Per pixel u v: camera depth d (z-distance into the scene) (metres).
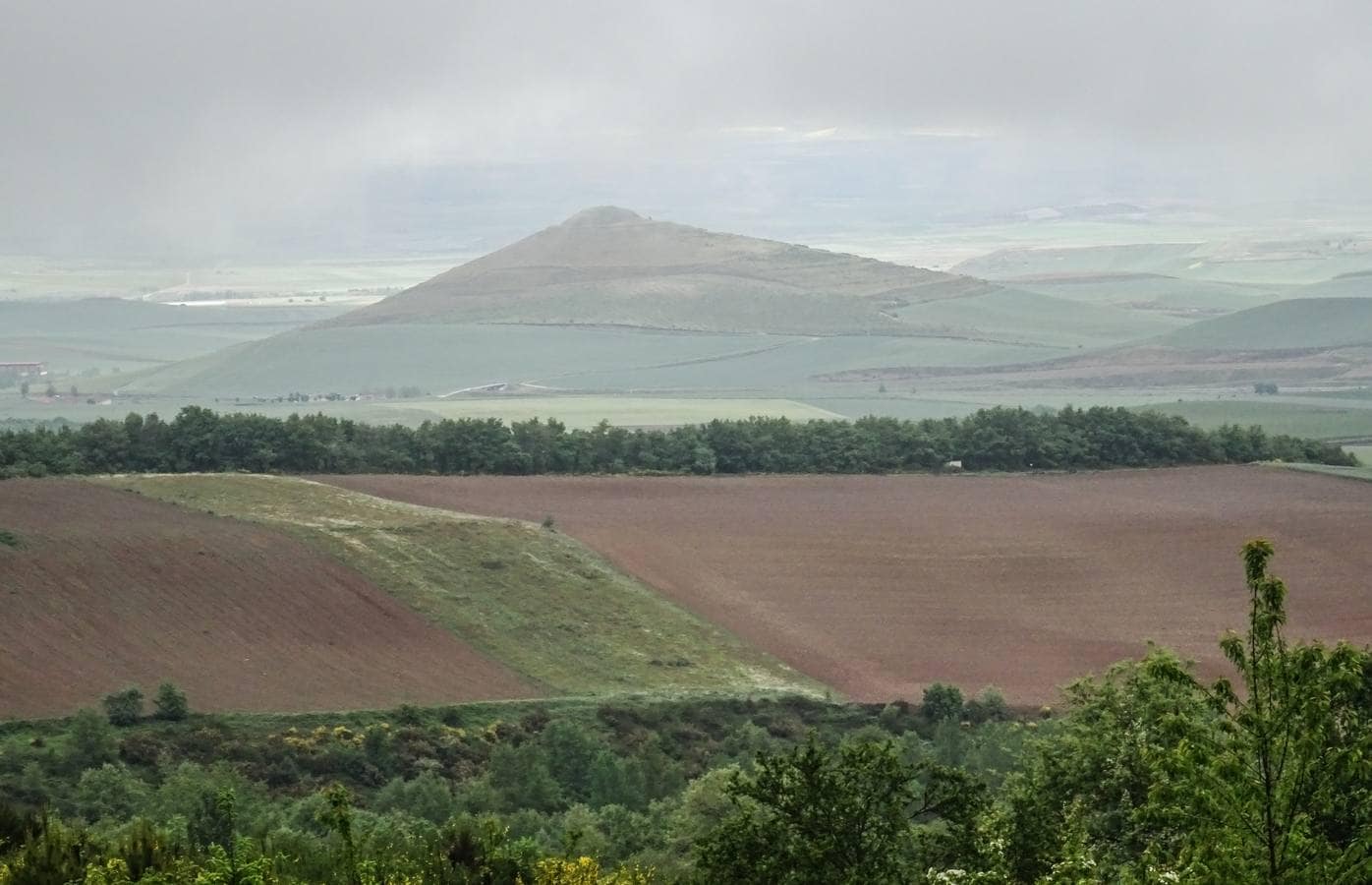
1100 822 37.72
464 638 91.75
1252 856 24.67
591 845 54.12
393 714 77.88
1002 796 39.44
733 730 81.00
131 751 67.94
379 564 99.44
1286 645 25.94
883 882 30.72
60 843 34.50
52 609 83.81
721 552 114.25
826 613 102.88
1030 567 111.38
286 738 72.50
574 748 73.00
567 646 93.31
